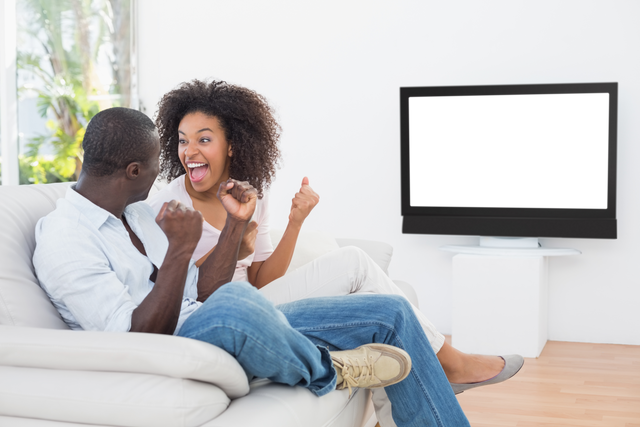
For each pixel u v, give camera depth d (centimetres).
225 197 144
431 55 349
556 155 319
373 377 138
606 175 313
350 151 362
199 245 172
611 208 313
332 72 363
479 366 173
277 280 177
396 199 358
